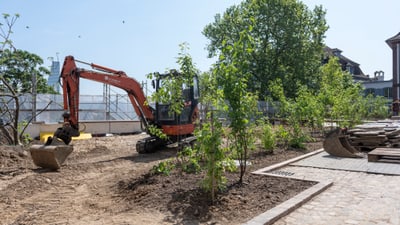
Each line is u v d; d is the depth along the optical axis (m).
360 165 9.12
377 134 11.62
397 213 5.18
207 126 5.75
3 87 16.69
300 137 12.63
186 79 7.65
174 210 5.46
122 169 9.75
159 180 7.21
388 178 7.57
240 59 6.17
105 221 5.17
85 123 20.86
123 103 26.39
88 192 7.22
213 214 5.24
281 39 39.12
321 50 41.22
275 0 38.62
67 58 11.66
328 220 4.96
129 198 6.36
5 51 13.92
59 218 5.44
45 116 22.19
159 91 7.75
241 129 6.41
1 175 8.86
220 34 38.97
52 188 7.61
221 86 6.23
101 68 12.59
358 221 4.89
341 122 15.48
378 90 47.81
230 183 6.86
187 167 7.65
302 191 6.32
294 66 38.78
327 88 20.23
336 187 6.84
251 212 5.30
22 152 11.77
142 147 12.36
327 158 10.40
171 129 12.25
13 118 14.70
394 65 44.22
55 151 9.38
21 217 5.55
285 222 4.92
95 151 13.84
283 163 9.23
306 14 40.16
